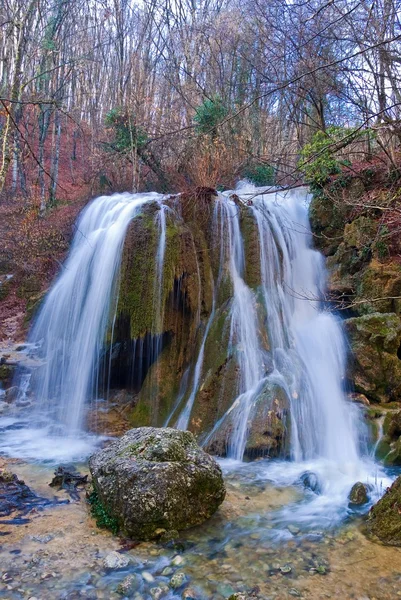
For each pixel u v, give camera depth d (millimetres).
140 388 7141
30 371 7652
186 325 6648
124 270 6477
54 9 18000
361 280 7109
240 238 7340
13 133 10602
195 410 5820
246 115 14383
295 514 3922
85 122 22047
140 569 3045
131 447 3922
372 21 7344
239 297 6711
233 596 2738
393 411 5516
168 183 12484
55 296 8555
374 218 7504
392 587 2904
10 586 2805
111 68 23422
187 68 17391
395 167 7016
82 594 2768
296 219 8508
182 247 6570
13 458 5125
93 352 6879
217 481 3797
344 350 6191
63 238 11797
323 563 3174
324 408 5672
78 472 4707
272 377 5781
